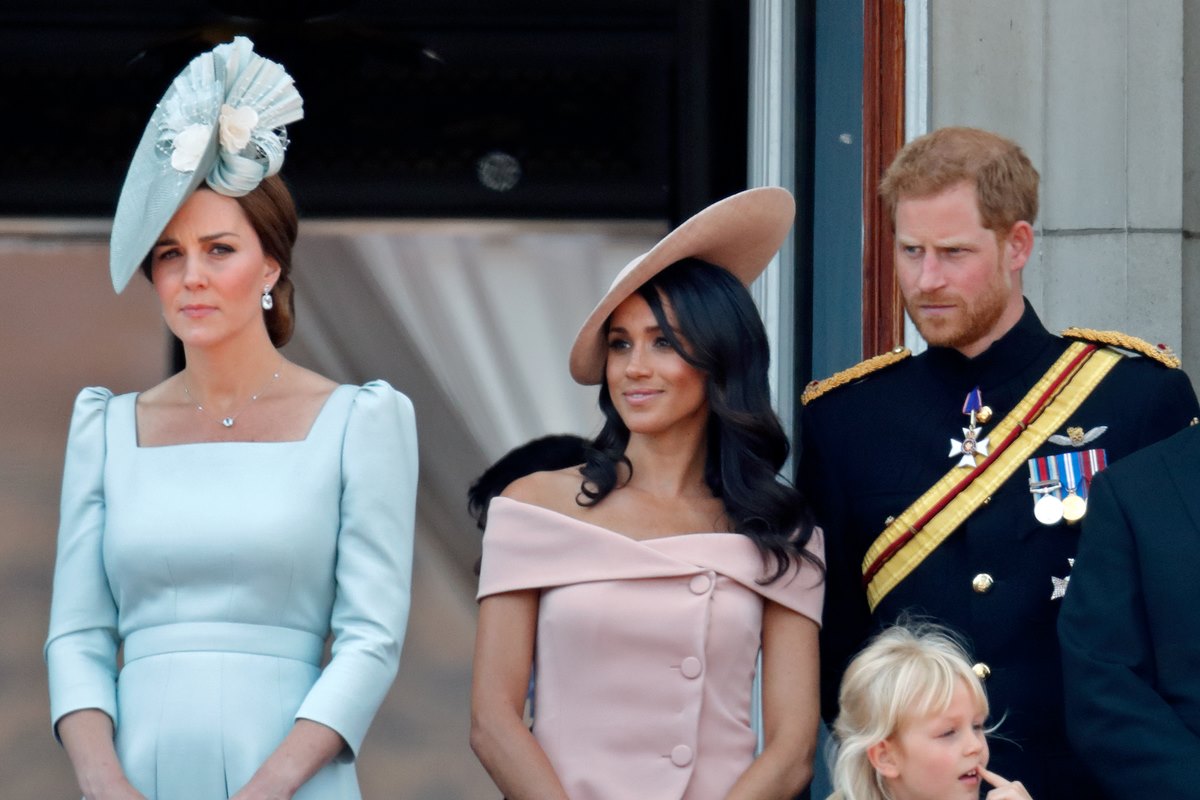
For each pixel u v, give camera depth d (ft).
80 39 73.67
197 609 48.37
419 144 74.54
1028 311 53.57
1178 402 52.70
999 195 51.52
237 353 50.42
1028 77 64.85
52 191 73.41
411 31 74.49
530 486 52.26
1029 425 52.54
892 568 52.60
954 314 51.90
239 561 48.37
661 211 74.02
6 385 72.28
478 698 49.85
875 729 48.49
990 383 53.06
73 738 47.67
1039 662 51.08
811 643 51.21
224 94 49.93
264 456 49.49
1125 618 48.37
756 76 69.21
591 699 49.44
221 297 49.67
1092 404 52.47
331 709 47.65
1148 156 64.85
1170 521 48.75
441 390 73.72
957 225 51.52
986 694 50.90
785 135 67.26
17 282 72.90
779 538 50.96
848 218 65.46
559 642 49.90
